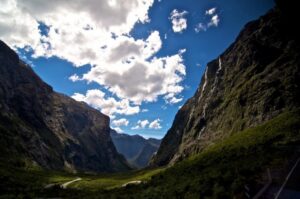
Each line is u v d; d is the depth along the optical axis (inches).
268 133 4692.4
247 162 2471.7
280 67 7450.8
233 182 1690.5
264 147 3535.9
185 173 3494.1
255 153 3122.5
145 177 7529.5
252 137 4970.5
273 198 1122.7
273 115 6284.5
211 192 1704.0
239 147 4436.5
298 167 1798.7
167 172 4503.0
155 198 2132.1
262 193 1232.2
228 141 5885.8
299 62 7022.6
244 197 1333.7
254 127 6259.8
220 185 1738.4
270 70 7682.1
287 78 6889.8
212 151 5472.4
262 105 6791.3
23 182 6077.8
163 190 2474.2
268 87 7145.7
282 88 6756.9
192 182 2269.9
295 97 6254.9
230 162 2987.2
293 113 5472.4
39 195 4379.9
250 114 7022.6
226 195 1518.2
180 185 2400.3
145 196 2389.3
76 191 5044.3
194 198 1700.3
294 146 3161.9
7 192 4362.7
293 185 1312.7
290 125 4594.0
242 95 7834.6
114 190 4146.2
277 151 2837.1
